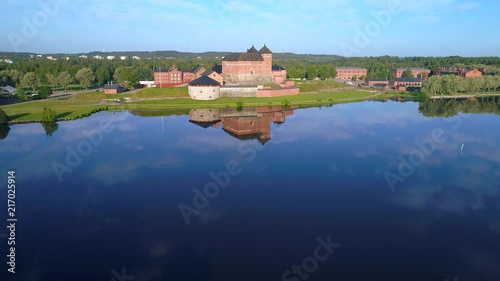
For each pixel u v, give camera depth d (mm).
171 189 54500
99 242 39812
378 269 34844
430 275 34031
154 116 114250
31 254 37469
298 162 66812
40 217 45750
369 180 57969
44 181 57938
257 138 84375
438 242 39844
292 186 55406
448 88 171625
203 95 144125
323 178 58656
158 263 35875
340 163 66062
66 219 45219
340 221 44406
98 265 35594
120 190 54250
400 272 34438
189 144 79562
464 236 41094
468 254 37562
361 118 109750
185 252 37750
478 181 58031
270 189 54312
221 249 38219
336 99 151375
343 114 117125
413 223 44062
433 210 47625
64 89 183375
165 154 72062
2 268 34875
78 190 54406
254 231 42000
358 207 48375
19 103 132625
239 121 105500
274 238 40438
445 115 115938
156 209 47938
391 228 42781
